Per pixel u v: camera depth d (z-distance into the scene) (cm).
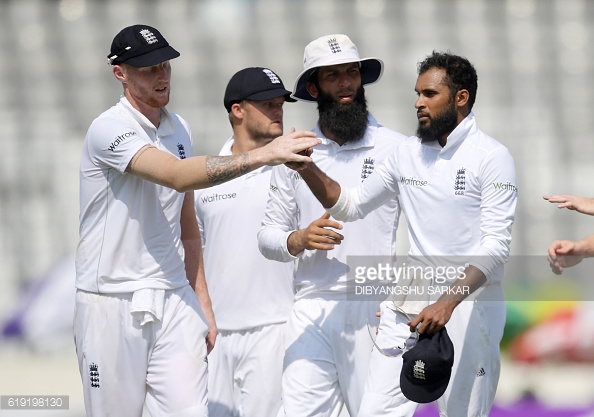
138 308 1565
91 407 1611
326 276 1803
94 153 1567
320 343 1788
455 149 1634
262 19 6244
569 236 5100
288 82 6044
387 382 1691
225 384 2042
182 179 1485
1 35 6188
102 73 6066
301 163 1521
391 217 1808
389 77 5903
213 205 2038
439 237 1647
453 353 1550
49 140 5597
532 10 6191
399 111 5728
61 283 4284
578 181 5488
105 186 1580
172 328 1606
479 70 6006
